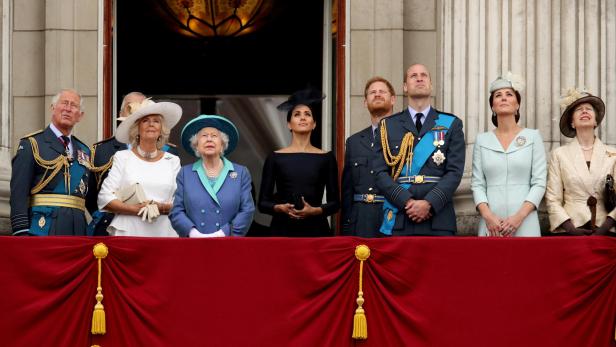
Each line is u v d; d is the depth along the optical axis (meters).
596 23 40.28
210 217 34.41
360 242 32.47
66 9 41.59
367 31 41.97
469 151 39.88
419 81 35.81
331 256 32.38
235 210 34.72
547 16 40.28
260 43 50.66
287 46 50.56
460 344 32.28
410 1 42.25
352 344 32.28
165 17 50.47
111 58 42.03
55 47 41.41
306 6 50.47
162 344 32.16
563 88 39.66
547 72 40.00
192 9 50.53
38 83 41.62
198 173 34.72
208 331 32.22
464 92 40.44
